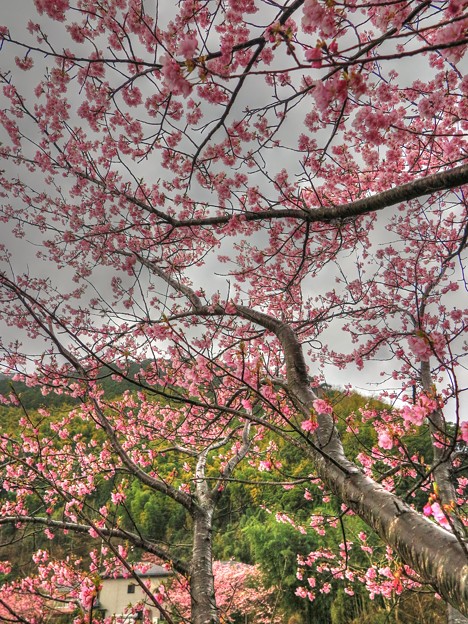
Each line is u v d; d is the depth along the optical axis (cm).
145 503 2150
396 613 1098
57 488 227
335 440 272
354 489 225
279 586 1355
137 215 584
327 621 1270
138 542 452
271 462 323
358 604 1247
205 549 463
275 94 316
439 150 551
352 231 643
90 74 399
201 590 415
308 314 760
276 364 587
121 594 1549
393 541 186
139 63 242
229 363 353
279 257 658
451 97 409
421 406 193
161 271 613
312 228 547
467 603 138
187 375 355
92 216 634
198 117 488
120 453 307
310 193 638
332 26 207
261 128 471
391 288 744
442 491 473
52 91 486
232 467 585
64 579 646
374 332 752
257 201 521
